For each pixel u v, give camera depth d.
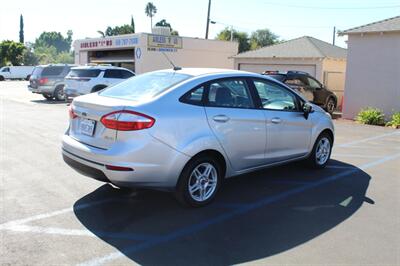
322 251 4.15
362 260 3.97
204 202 5.32
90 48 32.09
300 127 6.59
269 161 6.13
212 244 4.28
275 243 4.32
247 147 5.71
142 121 4.64
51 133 10.74
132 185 4.70
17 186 6.08
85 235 4.45
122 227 4.68
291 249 4.18
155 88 5.21
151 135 4.68
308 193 5.96
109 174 4.69
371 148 9.58
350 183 6.50
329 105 18.36
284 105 6.44
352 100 16.45
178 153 4.87
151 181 4.77
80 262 3.86
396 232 4.63
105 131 4.77
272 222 4.87
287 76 16.67
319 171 7.21
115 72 19.34
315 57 21.22
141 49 26.58
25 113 15.45
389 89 15.31
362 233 4.59
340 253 4.11
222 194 5.87
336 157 8.46
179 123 4.89
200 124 5.09
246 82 5.86
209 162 5.31
